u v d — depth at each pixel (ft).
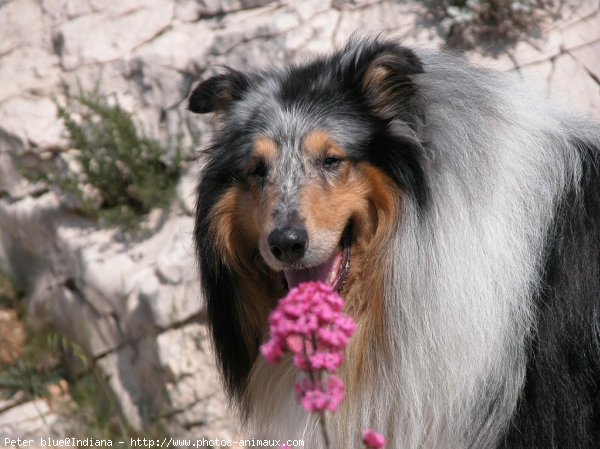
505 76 30.55
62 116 45.21
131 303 42.24
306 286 18.58
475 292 26.89
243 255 29.45
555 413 27.50
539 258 27.94
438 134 27.73
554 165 28.63
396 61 27.66
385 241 27.71
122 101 47.62
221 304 30.04
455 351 27.17
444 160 27.45
